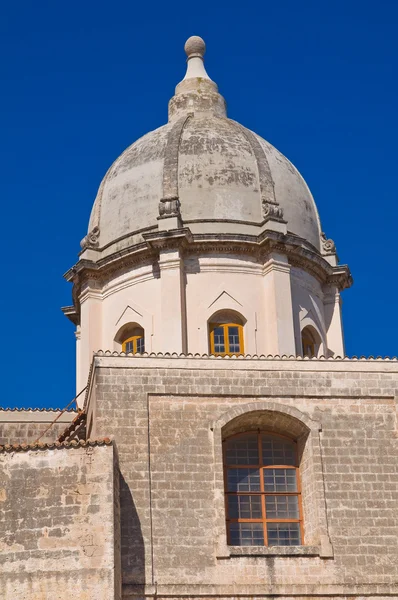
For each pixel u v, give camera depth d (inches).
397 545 1472.7
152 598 1389.0
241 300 1823.3
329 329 1955.0
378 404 1560.0
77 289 1964.8
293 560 1443.2
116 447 1444.4
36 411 1771.7
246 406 1519.4
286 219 1937.7
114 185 1990.7
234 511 1513.3
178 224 1830.7
